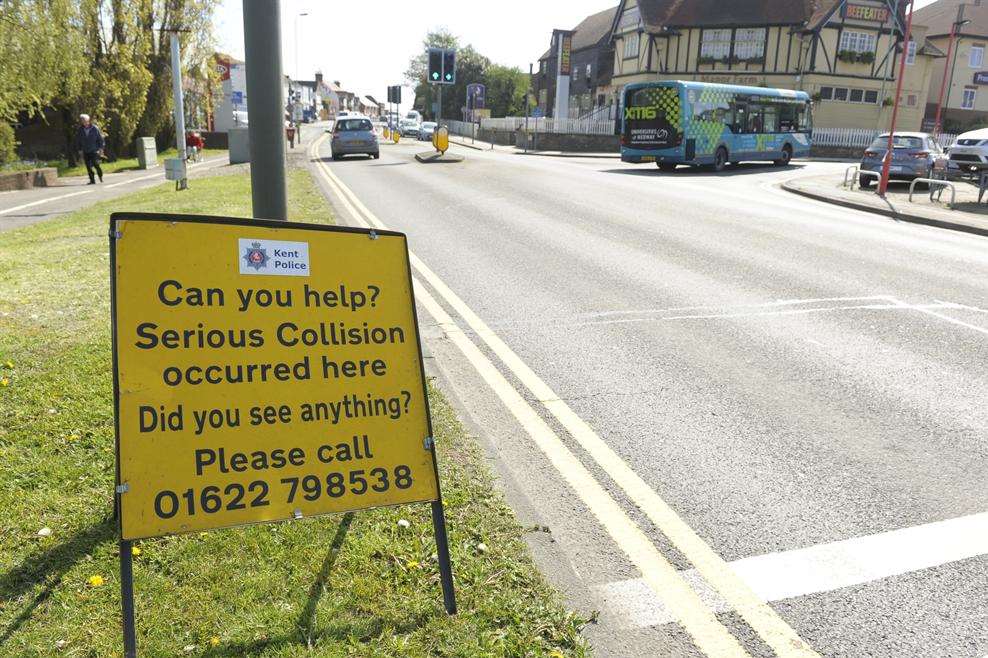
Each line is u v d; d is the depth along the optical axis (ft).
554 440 13.97
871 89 147.64
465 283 26.45
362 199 47.44
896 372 18.10
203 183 55.52
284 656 7.79
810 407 15.85
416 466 9.41
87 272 23.58
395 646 7.98
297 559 9.38
